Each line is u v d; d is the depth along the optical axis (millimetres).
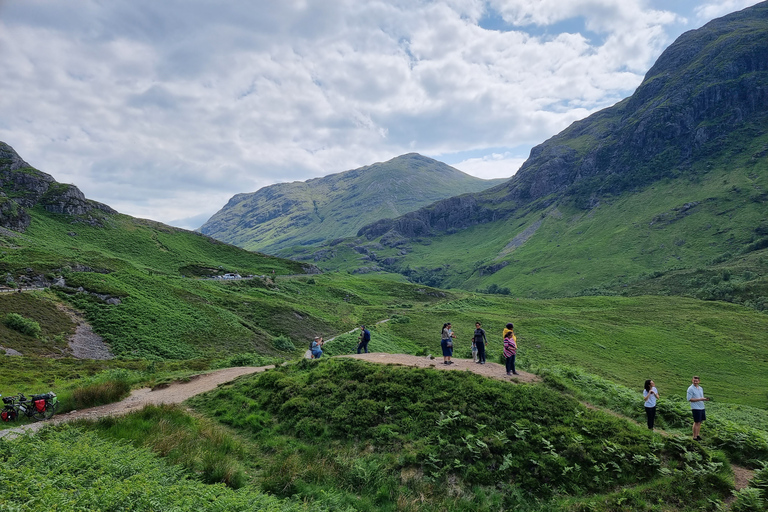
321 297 119562
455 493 12008
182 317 63062
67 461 9836
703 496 11781
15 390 24109
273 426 16000
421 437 14188
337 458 13109
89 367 36531
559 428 14117
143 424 14297
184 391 21703
